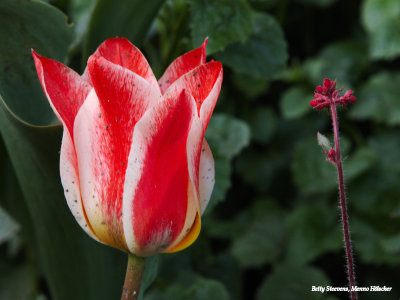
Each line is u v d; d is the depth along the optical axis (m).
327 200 0.82
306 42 0.99
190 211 0.42
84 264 0.50
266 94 0.97
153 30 0.66
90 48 0.50
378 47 0.84
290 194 0.90
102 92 0.40
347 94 0.43
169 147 0.40
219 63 0.41
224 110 0.91
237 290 0.72
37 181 0.48
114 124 0.41
